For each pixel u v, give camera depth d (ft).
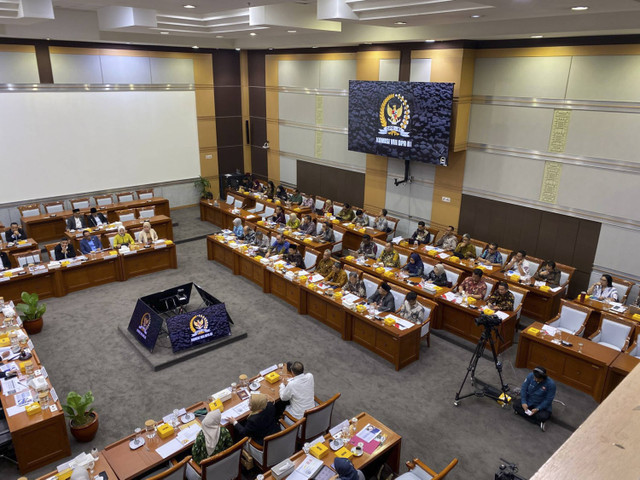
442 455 21.59
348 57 49.11
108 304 35.76
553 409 24.49
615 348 27.17
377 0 27.17
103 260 38.45
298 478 16.72
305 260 38.70
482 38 35.65
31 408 20.59
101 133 52.08
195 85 57.88
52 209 49.29
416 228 46.93
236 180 59.82
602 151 33.32
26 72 46.24
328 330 32.48
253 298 37.06
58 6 39.83
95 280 38.65
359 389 26.22
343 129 51.72
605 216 33.96
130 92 53.06
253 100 62.28
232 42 56.95
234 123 62.85
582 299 30.66
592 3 21.52
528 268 34.76
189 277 40.86
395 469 19.42
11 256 39.78
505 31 32.32
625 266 33.63
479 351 25.03
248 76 61.93
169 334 28.89
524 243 38.93
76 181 51.49
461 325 31.22
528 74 35.96
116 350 29.81
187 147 59.21
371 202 50.75
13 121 46.50
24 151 47.67
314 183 57.16
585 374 25.55
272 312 34.86
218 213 53.57
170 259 42.34
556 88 34.73
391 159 47.39
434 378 27.32
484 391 25.50
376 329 29.07
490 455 21.63
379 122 43.91
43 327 32.42
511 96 37.27
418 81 41.19
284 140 59.57
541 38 34.60
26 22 34.50
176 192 59.67
